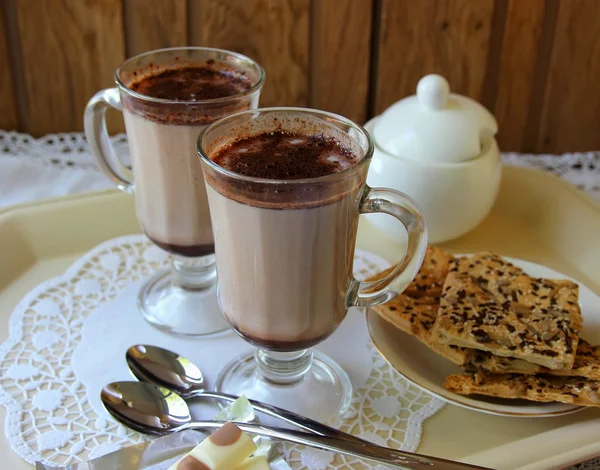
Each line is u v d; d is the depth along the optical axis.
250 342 0.44
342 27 0.74
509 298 0.48
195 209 0.49
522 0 0.73
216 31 0.73
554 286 0.49
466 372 0.46
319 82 0.77
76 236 0.59
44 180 0.71
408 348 0.48
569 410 0.44
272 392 0.46
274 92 0.77
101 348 0.49
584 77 0.77
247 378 0.47
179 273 0.54
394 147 0.57
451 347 0.46
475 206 0.57
